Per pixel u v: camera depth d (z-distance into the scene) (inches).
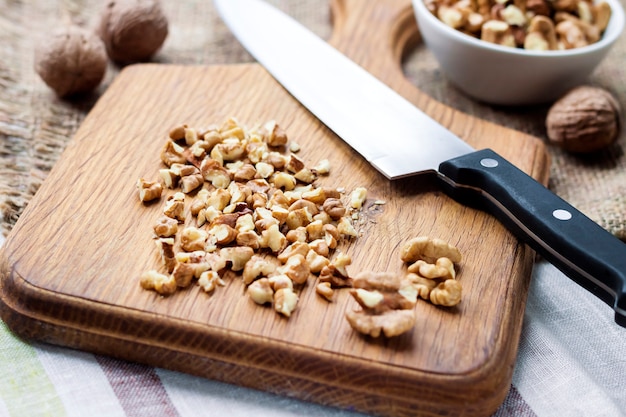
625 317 16.2
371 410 16.3
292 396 16.5
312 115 20.8
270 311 16.6
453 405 16.0
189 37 24.5
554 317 18.0
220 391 16.6
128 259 17.3
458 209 18.7
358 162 19.7
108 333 16.7
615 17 22.2
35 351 17.0
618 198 20.1
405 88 21.9
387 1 24.8
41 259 17.2
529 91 22.0
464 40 21.4
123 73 21.5
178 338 16.5
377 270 17.5
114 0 22.6
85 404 16.3
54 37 21.5
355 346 16.2
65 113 21.7
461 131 20.7
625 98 22.9
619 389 17.1
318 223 17.9
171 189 18.8
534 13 22.0
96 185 18.7
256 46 22.2
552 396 16.8
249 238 17.5
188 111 20.7
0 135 20.9
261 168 19.1
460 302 16.9
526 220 17.7
